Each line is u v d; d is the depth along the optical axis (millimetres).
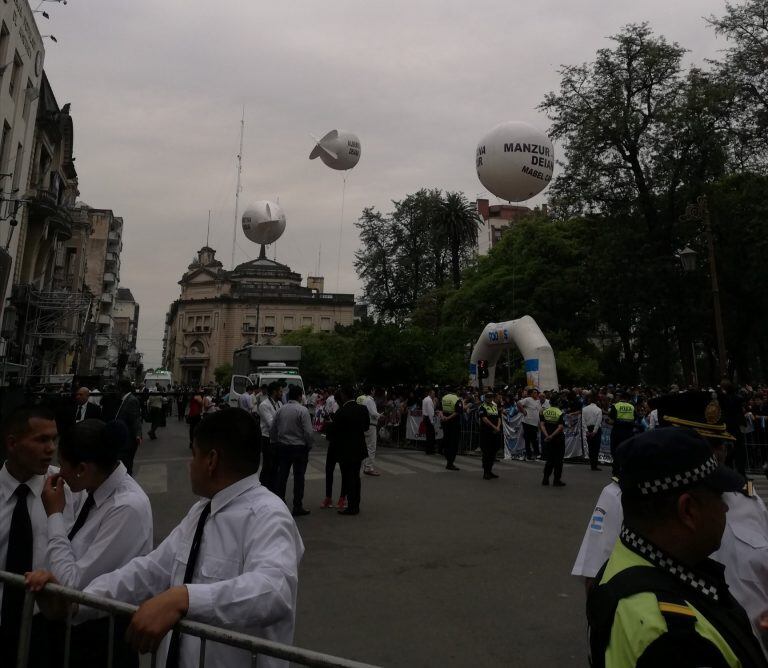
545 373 22750
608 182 29906
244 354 31203
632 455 1455
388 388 24094
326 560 6289
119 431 2633
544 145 17375
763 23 27203
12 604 2578
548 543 7035
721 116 27469
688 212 20234
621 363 36688
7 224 24125
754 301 29391
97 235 68688
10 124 23141
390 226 50750
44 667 2477
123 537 2463
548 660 3971
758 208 26094
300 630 4441
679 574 1357
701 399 2770
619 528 2596
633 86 28828
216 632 1707
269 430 9562
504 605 4996
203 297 88812
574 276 33594
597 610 1348
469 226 45344
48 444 2738
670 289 28375
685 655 1145
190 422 19078
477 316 38656
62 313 32875
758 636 2145
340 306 88250
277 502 2100
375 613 4793
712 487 1399
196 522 2121
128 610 1912
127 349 99000
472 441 18469
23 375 27094
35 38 25297
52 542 2395
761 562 2328
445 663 3916
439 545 6918
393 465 14875
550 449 11617
